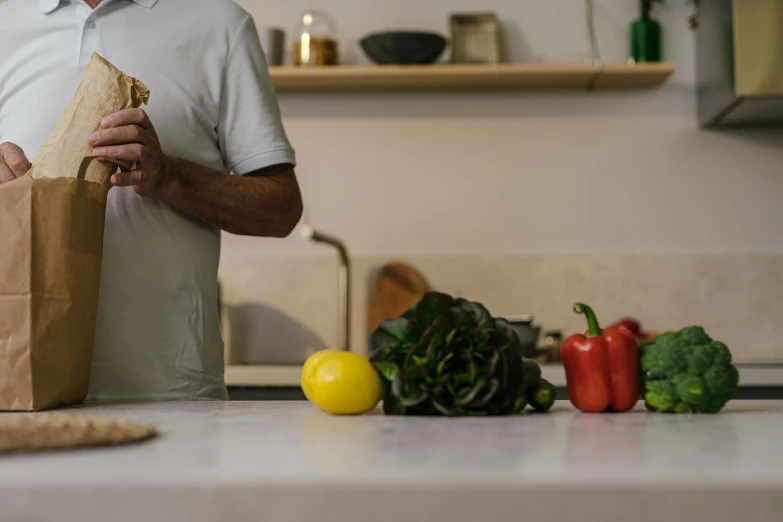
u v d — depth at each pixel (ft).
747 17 7.99
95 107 3.51
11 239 3.08
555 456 1.79
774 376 7.41
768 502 1.42
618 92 9.30
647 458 1.76
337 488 1.45
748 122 9.14
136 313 4.13
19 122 4.35
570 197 9.26
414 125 9.38
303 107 9.46
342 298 8.51
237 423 2.52
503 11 9.43
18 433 1.82
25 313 3.07
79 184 3.19
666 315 9.13
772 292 9.08
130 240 4.16
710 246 9.18
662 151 9.25
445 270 9.24
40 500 1.47
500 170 9.31
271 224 4.46
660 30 9.11
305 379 2.85
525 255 9.22
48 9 4.44
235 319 9.29
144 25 4.40
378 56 8.86
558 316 9.18
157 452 1.87
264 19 9.60
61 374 3.16
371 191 9.36
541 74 8.81
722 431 2.28
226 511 1.45
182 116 4.36
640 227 9.22
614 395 2.87
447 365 2.72
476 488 1.44
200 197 4.08
